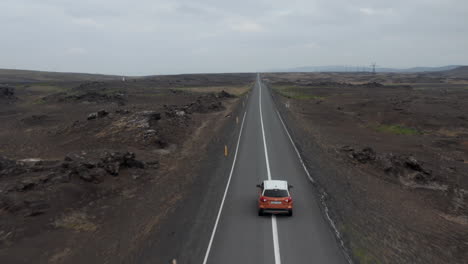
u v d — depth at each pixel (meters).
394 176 29.17
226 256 13.11
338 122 57.09
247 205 18.91
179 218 17.39
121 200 20.70
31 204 17.22
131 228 16.77
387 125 55.53
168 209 19.06
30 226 15.80
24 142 37.97
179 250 13.75
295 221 16.47
